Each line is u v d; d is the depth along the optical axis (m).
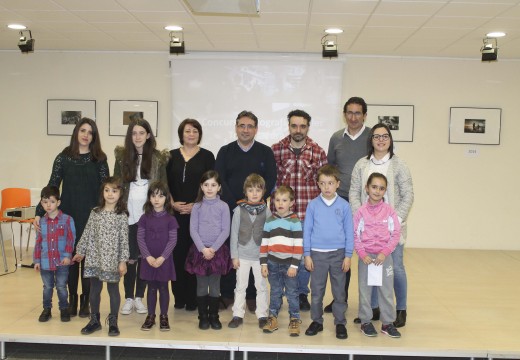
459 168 6.79
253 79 6.76
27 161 6.89
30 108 6.85
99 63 6.81
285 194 3.38
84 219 3.67
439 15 4.71
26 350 3.54
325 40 5.88
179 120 6.81
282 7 4.54
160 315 3.51
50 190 3.48
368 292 3.44
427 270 5.56
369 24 5.11
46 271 3.56
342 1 4.33
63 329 3.45
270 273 3.44
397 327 3.62
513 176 6.76
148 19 5.05
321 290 3.43
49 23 5.27
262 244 3.42
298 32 5.52
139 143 3.63
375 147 3.55
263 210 3.49
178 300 3.96
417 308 4.12
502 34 5.38
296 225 3.41
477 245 6.86
